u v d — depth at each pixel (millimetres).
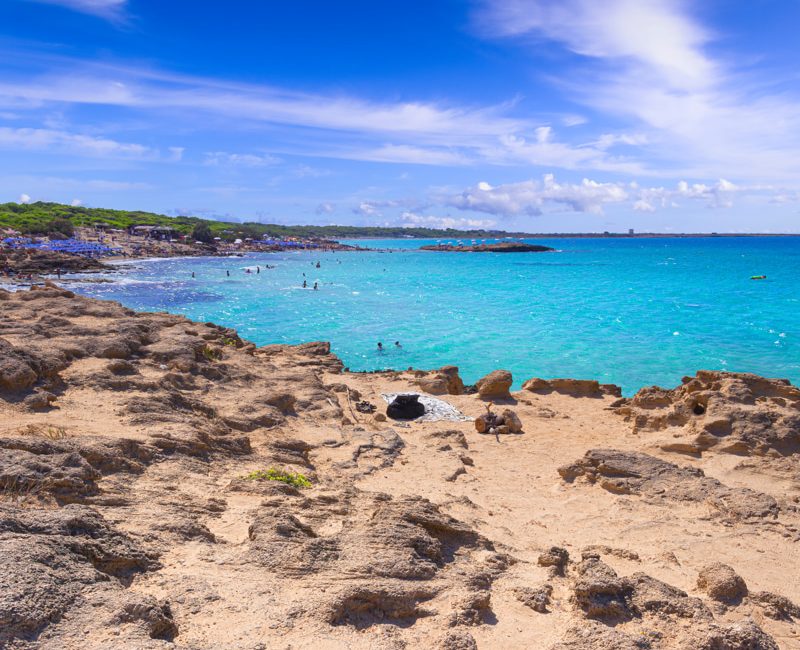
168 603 5988
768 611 7637
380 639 5965
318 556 7301
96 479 8852
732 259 153000
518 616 6914
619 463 14516
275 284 86812
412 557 7555
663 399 20625
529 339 43156
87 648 4785
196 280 91375
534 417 22094
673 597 6996
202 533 7859
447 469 14820
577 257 177375
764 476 14859
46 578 5418
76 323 19734
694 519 12336
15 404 12586
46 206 191000
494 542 9633
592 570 7336
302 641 5688
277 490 10398
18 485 7738
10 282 77938
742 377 18312
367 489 12484
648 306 60562
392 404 21703
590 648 5879
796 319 50156
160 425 12609
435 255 192250
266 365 21891
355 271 117438
